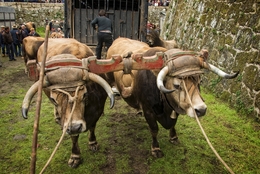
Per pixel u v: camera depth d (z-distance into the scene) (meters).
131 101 3.49
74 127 2.17
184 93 2.39
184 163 3.13
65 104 2.20
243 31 5.18
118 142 3.58
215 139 3.70
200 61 2.44
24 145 3.46
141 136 3.75
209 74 6.07
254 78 4.52
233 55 5.33
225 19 5.96
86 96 2.33
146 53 3.06
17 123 4.12
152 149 3.27
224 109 4.75
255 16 4.91
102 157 3.21
